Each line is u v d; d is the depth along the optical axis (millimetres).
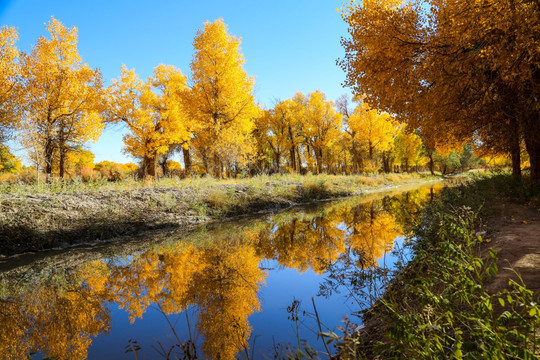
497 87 7316
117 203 10281
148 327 3539
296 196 16500
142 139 20531
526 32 5211
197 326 3480
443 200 8336
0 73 15211
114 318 3824
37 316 3955
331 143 38375
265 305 3951
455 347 1429
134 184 13727
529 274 2998
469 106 8211
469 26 6191
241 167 22484
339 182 23141
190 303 4156
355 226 9008
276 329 3279
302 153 46375
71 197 9898
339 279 4488
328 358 2562
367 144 36438
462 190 9305
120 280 5238
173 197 11961
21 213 8125
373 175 33000
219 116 21812
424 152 45812
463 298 1765
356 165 40281
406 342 1701
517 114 7398
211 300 4211
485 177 12484
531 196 7797
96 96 17906
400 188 25062
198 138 23891
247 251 6887
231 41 21641
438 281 2689
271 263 5887
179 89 23062
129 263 6246
